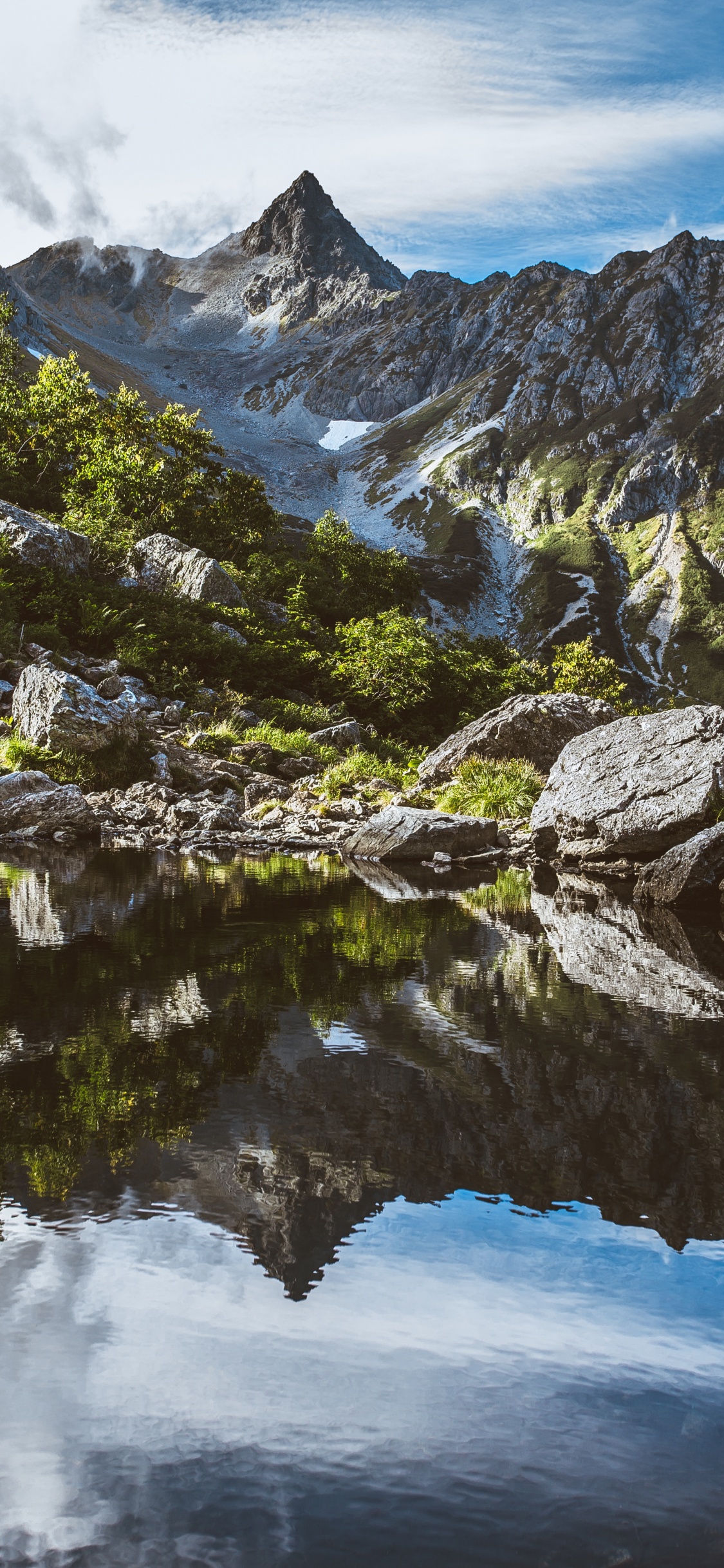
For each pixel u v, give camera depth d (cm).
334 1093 287
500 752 1902
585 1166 229
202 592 3362
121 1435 129
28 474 4434
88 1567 104
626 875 1121
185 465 4900
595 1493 119
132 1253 180
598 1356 150
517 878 1082
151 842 1281
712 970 536
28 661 2134
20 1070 308
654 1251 186
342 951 559
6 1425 131
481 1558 105
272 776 1953
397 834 1249
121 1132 249
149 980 459
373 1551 108
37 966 489
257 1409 135
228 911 704
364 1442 129
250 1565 104
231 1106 272
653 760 1196
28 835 1259
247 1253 181
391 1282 172
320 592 4866
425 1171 224
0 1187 212
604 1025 388
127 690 1952
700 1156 237
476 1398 138
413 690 3206
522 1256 183
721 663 15450
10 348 5072
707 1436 131
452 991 455
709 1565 105
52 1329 153
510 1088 295
